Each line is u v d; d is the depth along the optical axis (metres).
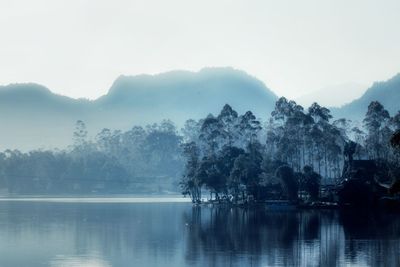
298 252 94.69
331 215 163.50
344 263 85.00
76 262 86.38
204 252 95.12
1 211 183.38
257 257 90.31
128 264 84.81
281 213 173.88
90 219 154.25
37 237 113.56
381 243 103.75
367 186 181.75
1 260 87.69
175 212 182.75
